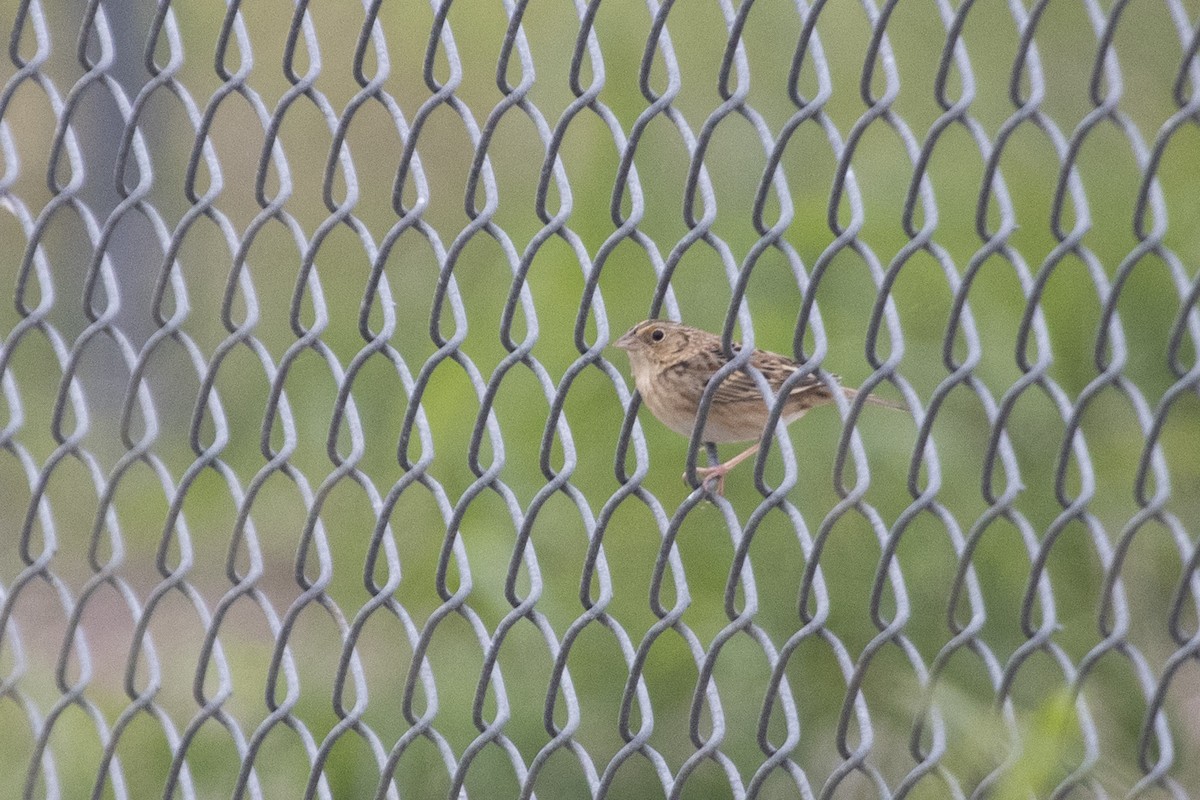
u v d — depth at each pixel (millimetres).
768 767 6059
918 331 11617
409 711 6602
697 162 6078
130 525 14445
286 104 6641
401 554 11391
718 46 13141
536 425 11188
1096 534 5703
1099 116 5547
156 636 13703
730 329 6070
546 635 6402
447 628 11094
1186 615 10641
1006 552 11062
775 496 6004
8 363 7211
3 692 7391
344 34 15492
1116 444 11172
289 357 6715
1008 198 5773
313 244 6629
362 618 6668
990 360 11305
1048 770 5723
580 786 10742
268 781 10742
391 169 15188
